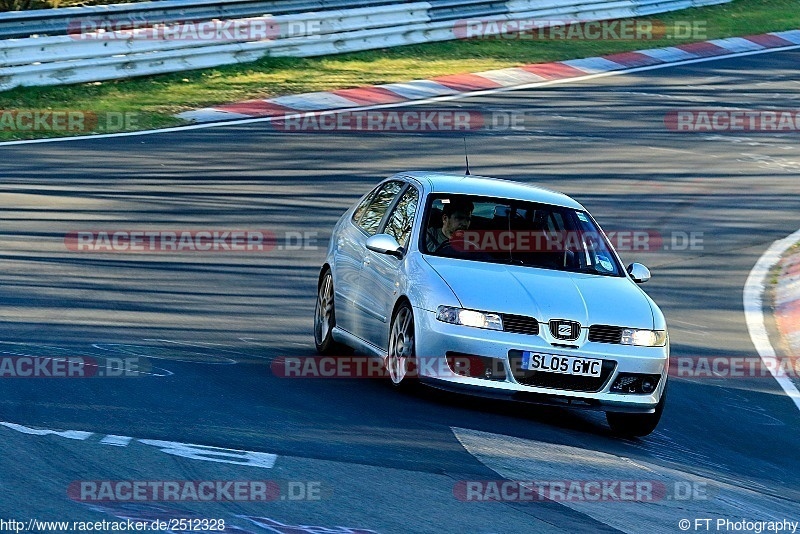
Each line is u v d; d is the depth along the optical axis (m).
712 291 48.81
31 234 45.75
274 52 84.00
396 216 31.92
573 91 82.56
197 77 78.81
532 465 23.34
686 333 42.34
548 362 26.80
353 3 89.25
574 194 60.72
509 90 81.50
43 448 21.12
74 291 38.12
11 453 20.61
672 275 50.66
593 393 27.06
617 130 74.25
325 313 33.81
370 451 22.88
